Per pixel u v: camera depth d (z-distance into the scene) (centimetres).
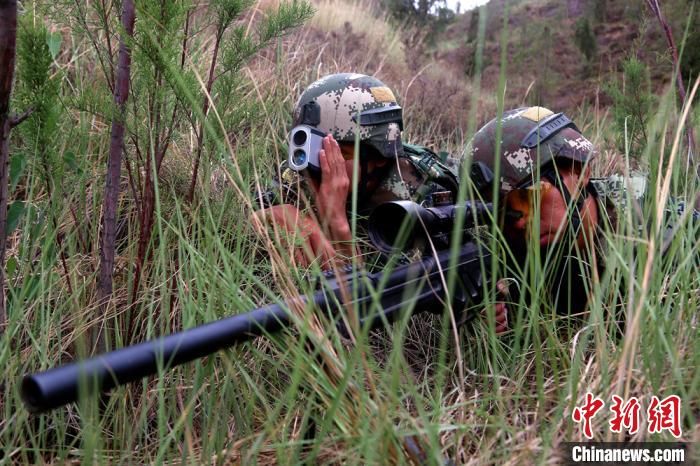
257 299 187
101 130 248
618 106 298
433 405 156
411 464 127
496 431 147
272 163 263
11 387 160
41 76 159
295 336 148
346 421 132
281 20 192
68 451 151
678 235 164
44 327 178
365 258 214
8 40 136
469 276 171
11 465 147
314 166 202
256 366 174
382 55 538
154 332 197
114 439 158
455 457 138
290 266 165
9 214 181
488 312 157
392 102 222
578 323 213
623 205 213
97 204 234
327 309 140
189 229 219
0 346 158
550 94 509
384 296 150
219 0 180
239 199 221
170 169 233
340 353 136
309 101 214
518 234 205
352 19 632
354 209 139
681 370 150
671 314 163
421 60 582
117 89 175
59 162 185
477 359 194
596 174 312
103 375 106
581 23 568
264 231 179
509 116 217
